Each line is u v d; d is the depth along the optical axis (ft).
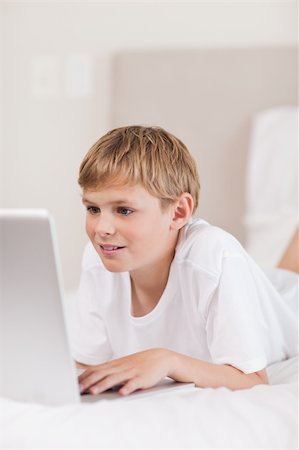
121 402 2.96
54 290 2.76
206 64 9.63
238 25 9.60
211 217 9.68
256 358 3.81
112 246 3.73
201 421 2.83
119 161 3.66
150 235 3.77
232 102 9.52
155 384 3.45
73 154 10.82
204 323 4.14
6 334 2.88
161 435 2.74
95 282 4.43
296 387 3.30
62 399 2.96
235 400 3.04
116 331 4.49
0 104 11.14
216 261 3.94
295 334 4.90
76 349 4.69
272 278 5.97
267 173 8.89
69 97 10.74
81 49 10.61
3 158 11.19
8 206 11.26
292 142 8.79
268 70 9.37
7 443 2.71
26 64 10.96
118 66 10.15
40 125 10.97
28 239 2.70
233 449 2.77
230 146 9.56
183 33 9.91
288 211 8.57
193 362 3.58
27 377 2.95
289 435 2.89
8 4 10.96
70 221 10.94
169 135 4.11
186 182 4.04
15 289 2.79
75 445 2.66
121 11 10.30
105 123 10.56
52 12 10.75
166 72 9.86
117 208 3.69
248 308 3.94
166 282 4.16
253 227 8.87
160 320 4.26
